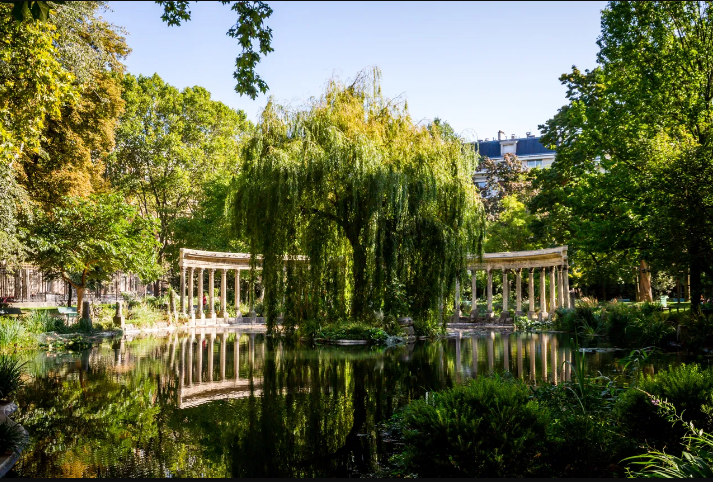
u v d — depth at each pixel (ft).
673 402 26.13
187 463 28.30
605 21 105.50
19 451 29.68
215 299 166.50
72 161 105.91
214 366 63.52
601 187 102.32
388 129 84.69
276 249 74.84
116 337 101.09
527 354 73.05
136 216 108.58
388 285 78.43
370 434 34.04
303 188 74.28
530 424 23.81
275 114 80.53
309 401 43.70
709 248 76.54
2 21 48.47
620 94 105.29
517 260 145.79
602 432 24.84
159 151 177.78
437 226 80.89
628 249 104.27
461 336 105.91
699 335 74.02
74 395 46.01
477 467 22.62
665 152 83.56
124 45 115.34
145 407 41.60
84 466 27.86
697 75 93.76
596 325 103.81
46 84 51.21
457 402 24.58
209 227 165.58
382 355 73.61
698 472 17.74
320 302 79.82
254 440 32.68
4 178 75.10
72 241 94.58
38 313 91.66
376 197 74.13
